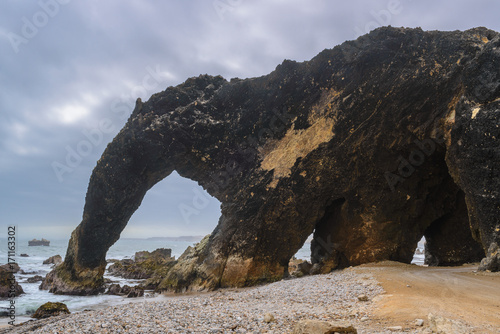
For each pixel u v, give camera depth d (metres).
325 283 18.05
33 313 20.72
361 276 18.75
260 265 27.05
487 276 17.30
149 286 33.06
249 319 10.27
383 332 7.75
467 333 7.00
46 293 30.12
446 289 13.95
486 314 9.44
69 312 19.56
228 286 26.59
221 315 11.02
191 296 24.19
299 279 22.27
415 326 8.23
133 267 44.88
